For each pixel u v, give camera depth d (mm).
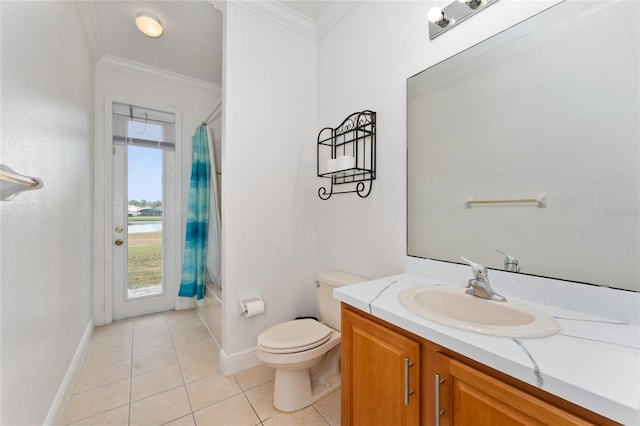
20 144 961
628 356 636
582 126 907
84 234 2084
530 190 1030
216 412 1445
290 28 2094
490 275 1139
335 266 2014
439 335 771
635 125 808
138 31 2250
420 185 1424
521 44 1054
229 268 1819
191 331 2441
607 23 861
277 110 2023
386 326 977
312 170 2195
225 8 1849
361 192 1796
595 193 881
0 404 811
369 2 1752
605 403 494
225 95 1817
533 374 588
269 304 1976
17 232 932
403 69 1527
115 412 1439
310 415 1434
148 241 2867
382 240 1648
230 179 1824
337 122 2014
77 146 1840
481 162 1181
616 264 841
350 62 1896
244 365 1844
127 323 2621
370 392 1026
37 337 1095
